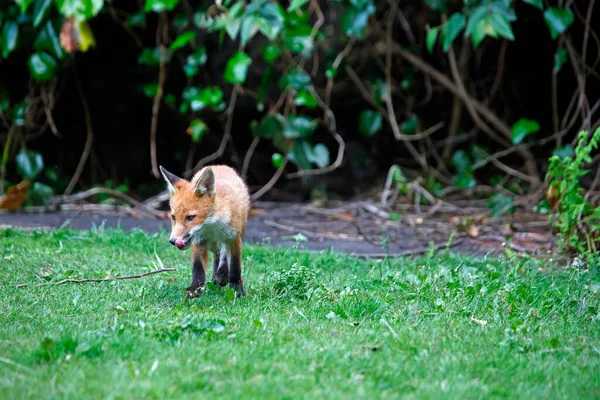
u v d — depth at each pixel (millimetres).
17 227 11453
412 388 5117
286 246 11805
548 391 5133
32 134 17031
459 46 18047
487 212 15070
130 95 18656
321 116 18938
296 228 13586
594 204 12961
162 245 10555
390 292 8008
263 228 13500
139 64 18125
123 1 17250
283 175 19656
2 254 9211
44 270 8562
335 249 11742
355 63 17922
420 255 11227
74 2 12938
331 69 15438
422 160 17297
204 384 4938
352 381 5172
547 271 9711
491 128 18703
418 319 6914
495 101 18703
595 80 17844
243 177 16234
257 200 18906
